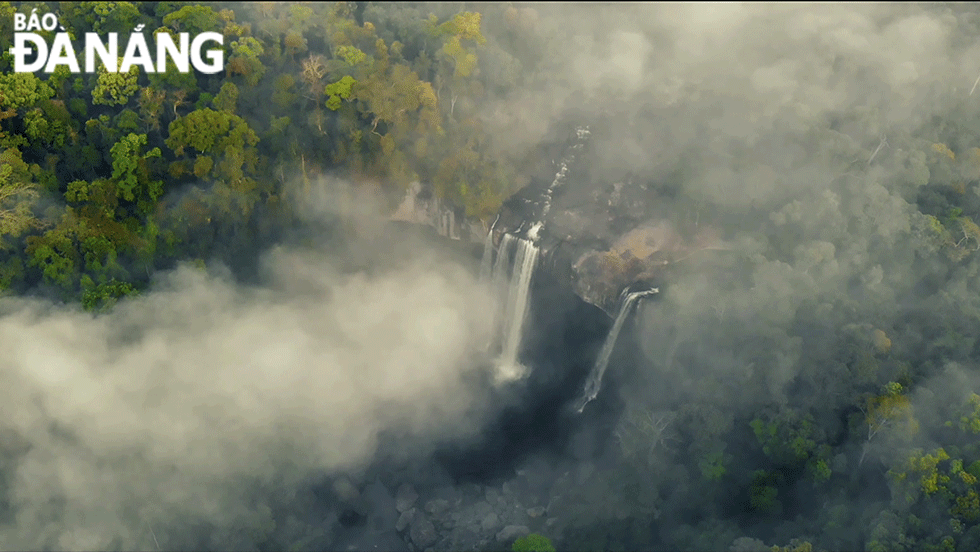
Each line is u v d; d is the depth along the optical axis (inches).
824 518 3422.7
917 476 3176.7
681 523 3705.7
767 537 3491.6
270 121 4862.2
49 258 4379.9
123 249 4584.2
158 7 5280.5
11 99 4559.5
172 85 4840.1
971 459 3216.0
